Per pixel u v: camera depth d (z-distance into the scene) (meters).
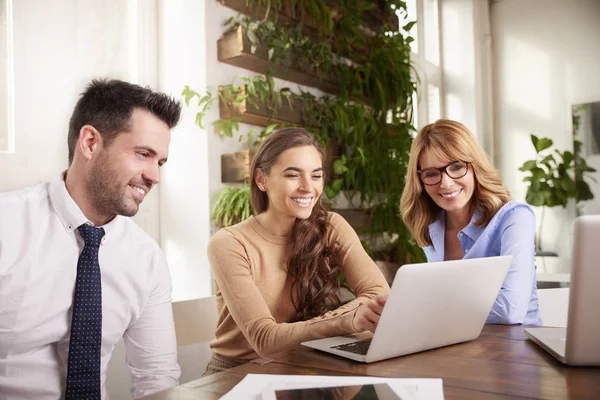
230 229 1.62
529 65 5.12
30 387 1.15
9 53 2.03
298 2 2.92
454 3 5.22
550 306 1.96
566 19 4.93
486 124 5.21
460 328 1.09
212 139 2.54
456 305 1.04
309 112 2.95
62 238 1.20
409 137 3.71
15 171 2.03
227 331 1.63
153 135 1.19
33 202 1.21
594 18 4.79
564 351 0.94
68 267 1.20
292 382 0.81
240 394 0.77
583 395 0.75
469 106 5.13
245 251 1.59
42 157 2.12
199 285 2.52
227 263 1.53
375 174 3.33
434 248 2.03
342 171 3.02
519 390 0.78
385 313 0.93
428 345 1.05
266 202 1.72
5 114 2.01
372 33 3.80
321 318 1.33
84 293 1.16
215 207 2.48
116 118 1.16
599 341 0.87
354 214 3.26
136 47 2.52
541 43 5.06
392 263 3.49
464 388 0.79
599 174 4.68
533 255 1.68
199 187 2.54
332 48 3.32
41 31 2.13
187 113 2.56
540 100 5.05
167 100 1.23
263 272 1.61
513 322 1.44
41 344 1.17
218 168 2.57
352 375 0.88
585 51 4.83
